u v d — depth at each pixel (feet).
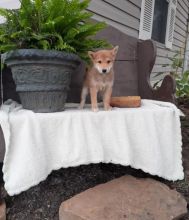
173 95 4.26
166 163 3.68
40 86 3.00
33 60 2.89
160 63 10.03
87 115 3.15
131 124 3.42
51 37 3.07
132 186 3.33
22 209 3.16
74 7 3.18
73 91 4.24
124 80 4.81
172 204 3.08
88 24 3.38
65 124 3.04
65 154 3.06
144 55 4.78
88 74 3.49
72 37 3.18
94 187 3.28
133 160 3.42
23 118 2.84
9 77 3.75
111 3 6.07
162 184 3.46
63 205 2.95
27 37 2.98
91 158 3.18
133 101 3.70
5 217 2.94
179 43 13.01
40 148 2.88
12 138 2.80
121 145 3.33
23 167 2.79
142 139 3.47
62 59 2.95
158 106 3.85
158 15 9.87
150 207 2.97
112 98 3.78
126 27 6.97
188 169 4.30
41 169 2.88
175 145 3.80
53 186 3.57
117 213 2.82
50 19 3.07
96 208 2.86
